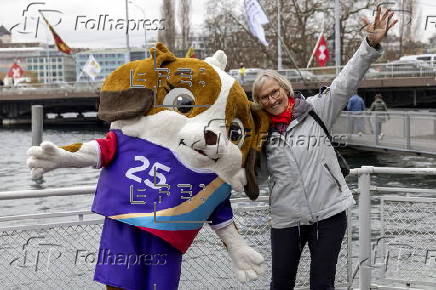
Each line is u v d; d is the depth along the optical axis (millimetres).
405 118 16578
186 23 34250
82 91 46719
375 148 17422
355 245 6297
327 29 40719
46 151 3564
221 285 4855
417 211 5340
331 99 4277
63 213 4551
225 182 3902
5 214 10328
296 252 4273
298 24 39156
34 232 4504
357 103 19859
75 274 4609
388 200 5289
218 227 4051
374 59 4219
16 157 24219
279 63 34312
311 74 28375
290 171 4145
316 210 4141
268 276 4938
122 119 3752
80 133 37062
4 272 4449
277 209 4234
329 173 4168
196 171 3775
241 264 4051
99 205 3816
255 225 4887
